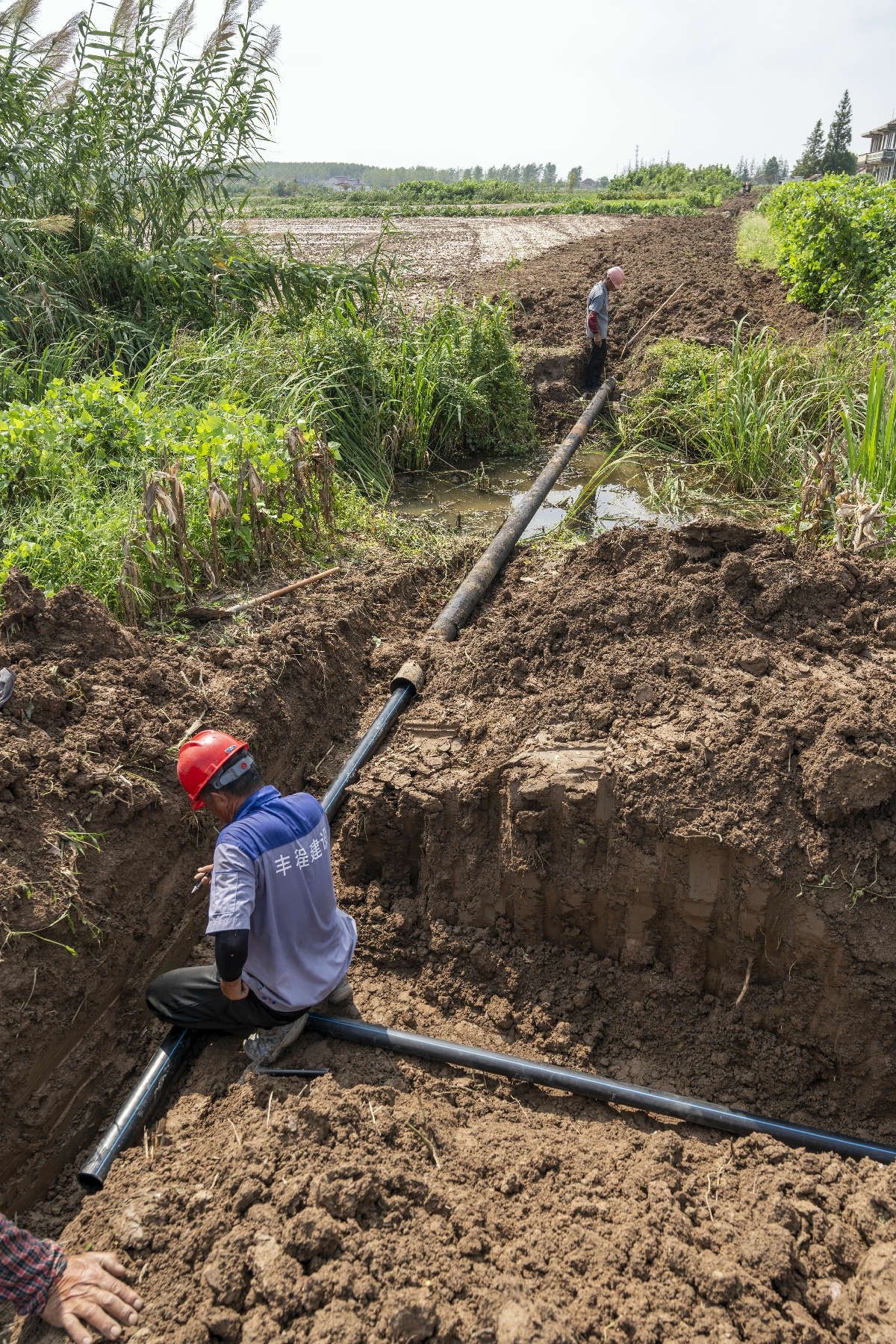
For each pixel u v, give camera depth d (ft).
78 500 18.39
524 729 14.29
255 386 26.78
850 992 11.60
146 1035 12.21
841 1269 9.09
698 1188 9.97
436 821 13.73
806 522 20.79
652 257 62.44
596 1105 11.52
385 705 16.53
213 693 14.80
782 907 11.94
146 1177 9.75
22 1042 10.28
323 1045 11.50
